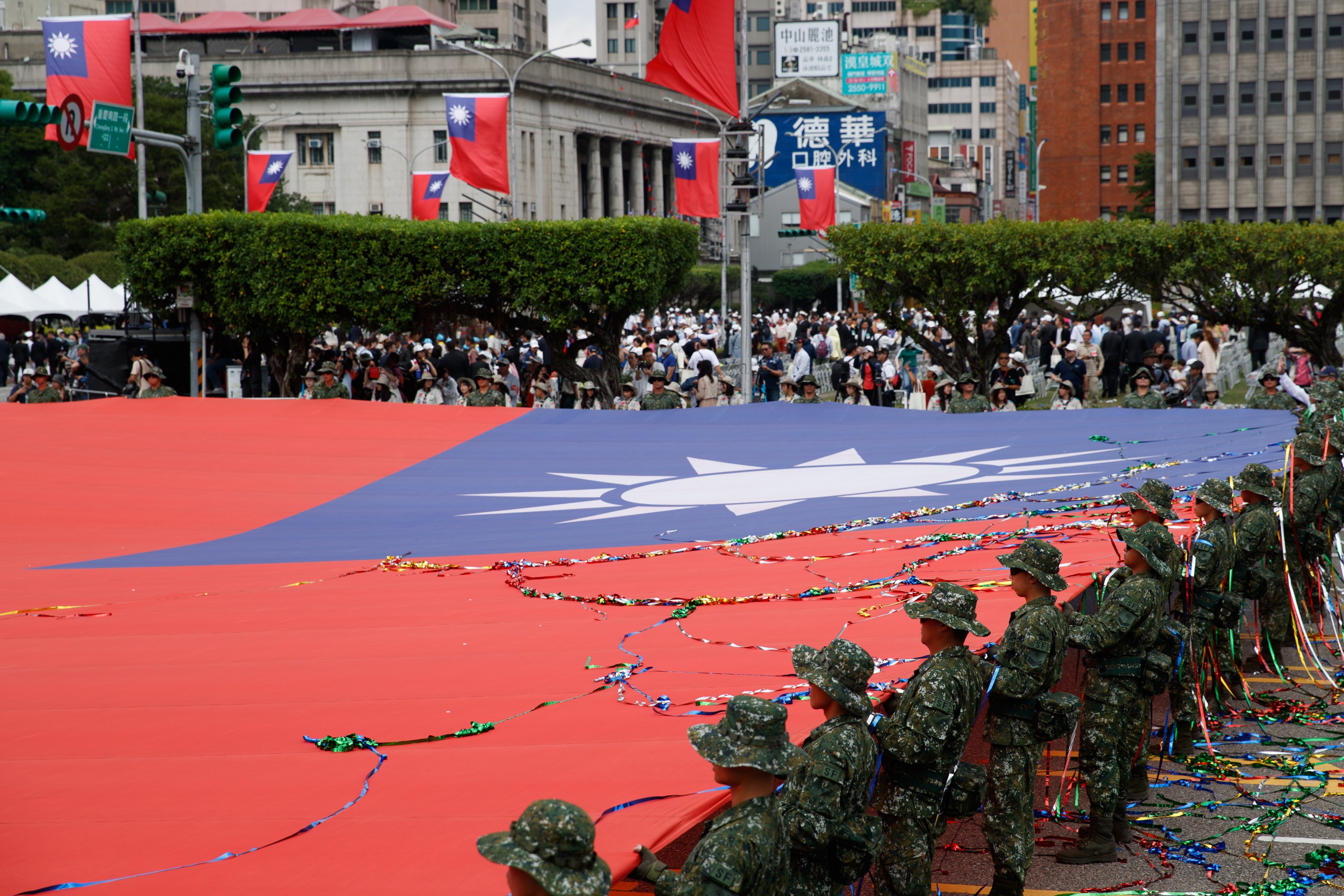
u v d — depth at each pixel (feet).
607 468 60.95
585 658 26.58
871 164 331.77
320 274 88.17
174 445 64.85
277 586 39.70
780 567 36.83
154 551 48.03
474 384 84.99
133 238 89.30
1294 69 272.92
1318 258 100.01
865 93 409.69
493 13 455.63
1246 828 26.71
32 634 32.60
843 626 27.96
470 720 22.36
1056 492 46.37
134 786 19.42
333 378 77.00
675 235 92.48
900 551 37.83
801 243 320.50
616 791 17.98
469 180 103.04
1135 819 27.66
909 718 19.36
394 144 313.94
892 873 19.69
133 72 285.64
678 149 122.31
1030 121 611.88
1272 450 51.55
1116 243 100.01
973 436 62.80
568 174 338.95
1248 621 45.65
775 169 335.26
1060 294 105.19
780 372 111.86
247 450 64.18
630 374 105.09
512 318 94.38
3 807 18.61
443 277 89.76
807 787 16.71
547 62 325.42
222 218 87.76
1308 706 35.53
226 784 19.36
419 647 28.76
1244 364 139.03
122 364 100.83
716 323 192.34
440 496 56.49
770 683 23.59
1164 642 26.05
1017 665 22.18
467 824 17.04
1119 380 112.78
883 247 101.09
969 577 32.53
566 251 89.61
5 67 343.46
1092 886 24.18
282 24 322.96
